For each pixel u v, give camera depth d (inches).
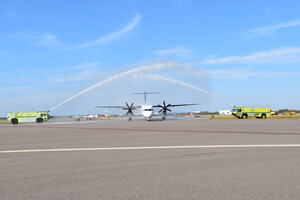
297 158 323.9
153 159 333.7
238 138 583.2
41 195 191.0
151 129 994.1
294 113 4805.6
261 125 1127.6
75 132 911.7
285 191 192.9
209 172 255.0
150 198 181.9
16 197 186.9
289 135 645.9
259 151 385.1
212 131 821.2
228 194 187.9
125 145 490.0
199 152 385.7
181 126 1167.0
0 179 238.8
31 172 266.8
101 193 194.2
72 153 398.9
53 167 291.6
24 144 540.1
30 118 2229.3
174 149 423.2
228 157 337.1
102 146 481.1
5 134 875.4
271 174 243.4
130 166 291.4
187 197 183.0
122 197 184.9
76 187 210.4
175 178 234.1
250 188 200.8
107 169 277.0
